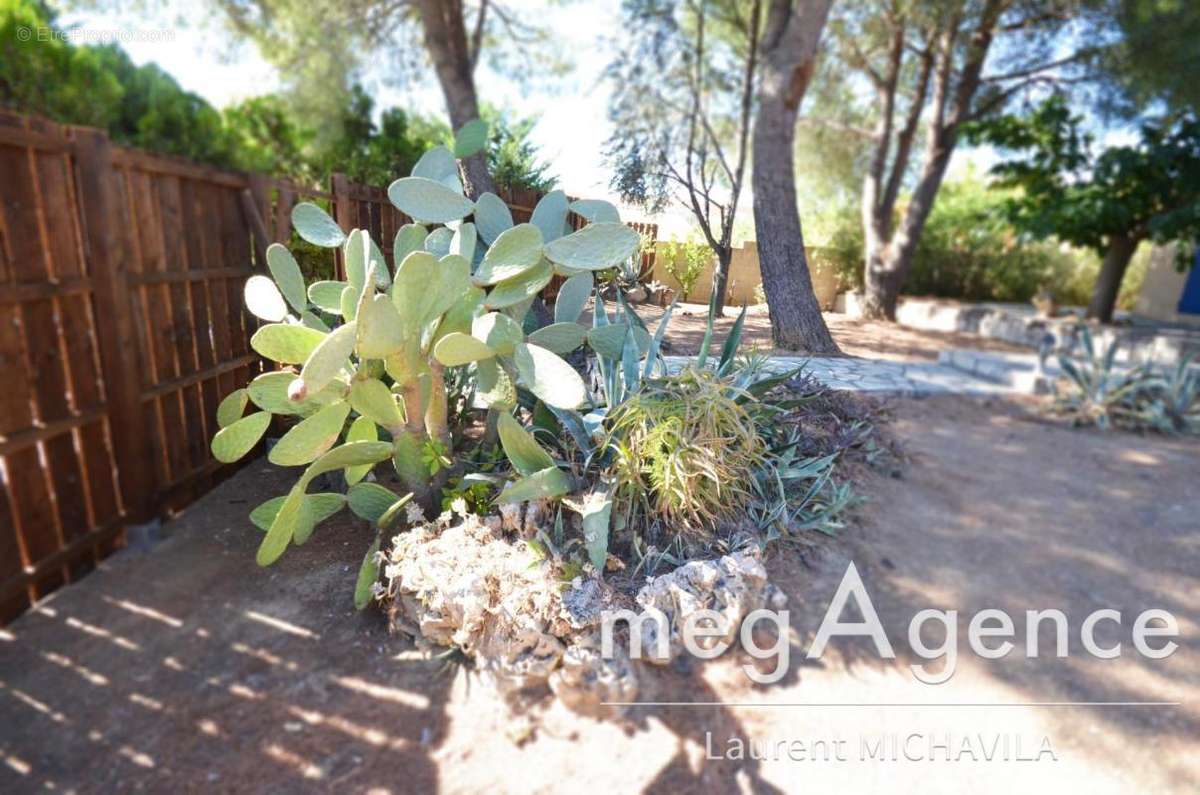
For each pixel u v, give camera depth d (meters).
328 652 1.93
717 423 2.41
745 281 3.86
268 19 5.99
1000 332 5.04
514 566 2.04
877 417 3.11
